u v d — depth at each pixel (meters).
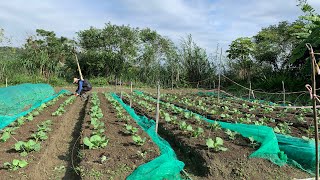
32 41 25.91
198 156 6.78
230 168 6.39
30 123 9.80
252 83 22.62
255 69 24.02
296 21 22.12
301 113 11.16
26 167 6.04
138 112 12.95
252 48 23.42
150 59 27.69
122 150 6.97
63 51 27.19
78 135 9.47
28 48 25.61
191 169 6.77
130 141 7.67
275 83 19.11
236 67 25.12
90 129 8.83
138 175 5.71
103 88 24.39
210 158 6.56
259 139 7.32
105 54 27.78
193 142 7.56
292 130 8.89
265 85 19.83
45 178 6.21
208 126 9.05
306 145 7.02
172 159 6.26
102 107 13.30
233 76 25.45
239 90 21.22
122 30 27.89
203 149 7.01
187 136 8.12
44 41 26.39
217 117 10.79
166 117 9.73
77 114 13.05
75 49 27.89
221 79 25.70
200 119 9.95
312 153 6.84
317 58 15.80
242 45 23.36
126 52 27.47
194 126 9.20
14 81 22.73
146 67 27.80
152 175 5.73
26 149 6.89
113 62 28.02
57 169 6.69
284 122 9.29
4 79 22.89
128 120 9.97
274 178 6.27
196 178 6.31
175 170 6.06
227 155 6.70
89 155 6.62
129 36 27.91
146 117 11.41
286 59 22.53
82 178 5.71
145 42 28.39
